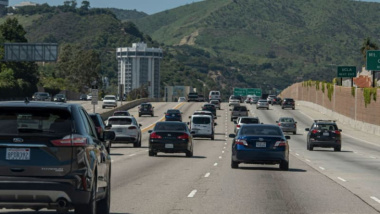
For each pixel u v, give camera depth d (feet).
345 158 182.19
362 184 102.73
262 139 123.65
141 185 92.32
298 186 95.76
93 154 49.21
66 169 46.68
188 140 163.43
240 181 101.55
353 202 77.25
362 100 399.85
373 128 367.45
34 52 494.59
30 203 46.50
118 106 527.81
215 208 68.69
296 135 333.21
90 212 48.52
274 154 123.24
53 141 46.60
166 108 549.54
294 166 141.69
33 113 47.88
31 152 46.42
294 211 67.62
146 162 142.92
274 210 68.03
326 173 125.08
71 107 48.70
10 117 47.65
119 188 87.81
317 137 217.36
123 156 162.81
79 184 46.80
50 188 46.16
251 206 70.95
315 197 81.71
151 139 162.71
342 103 466.29
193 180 101.65
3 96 568.41
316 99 581.53
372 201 78.89
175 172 117.19
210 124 274.98
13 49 495.41
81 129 48.11
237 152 124.26
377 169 140.26
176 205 70.44
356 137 336.49
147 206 69.15
